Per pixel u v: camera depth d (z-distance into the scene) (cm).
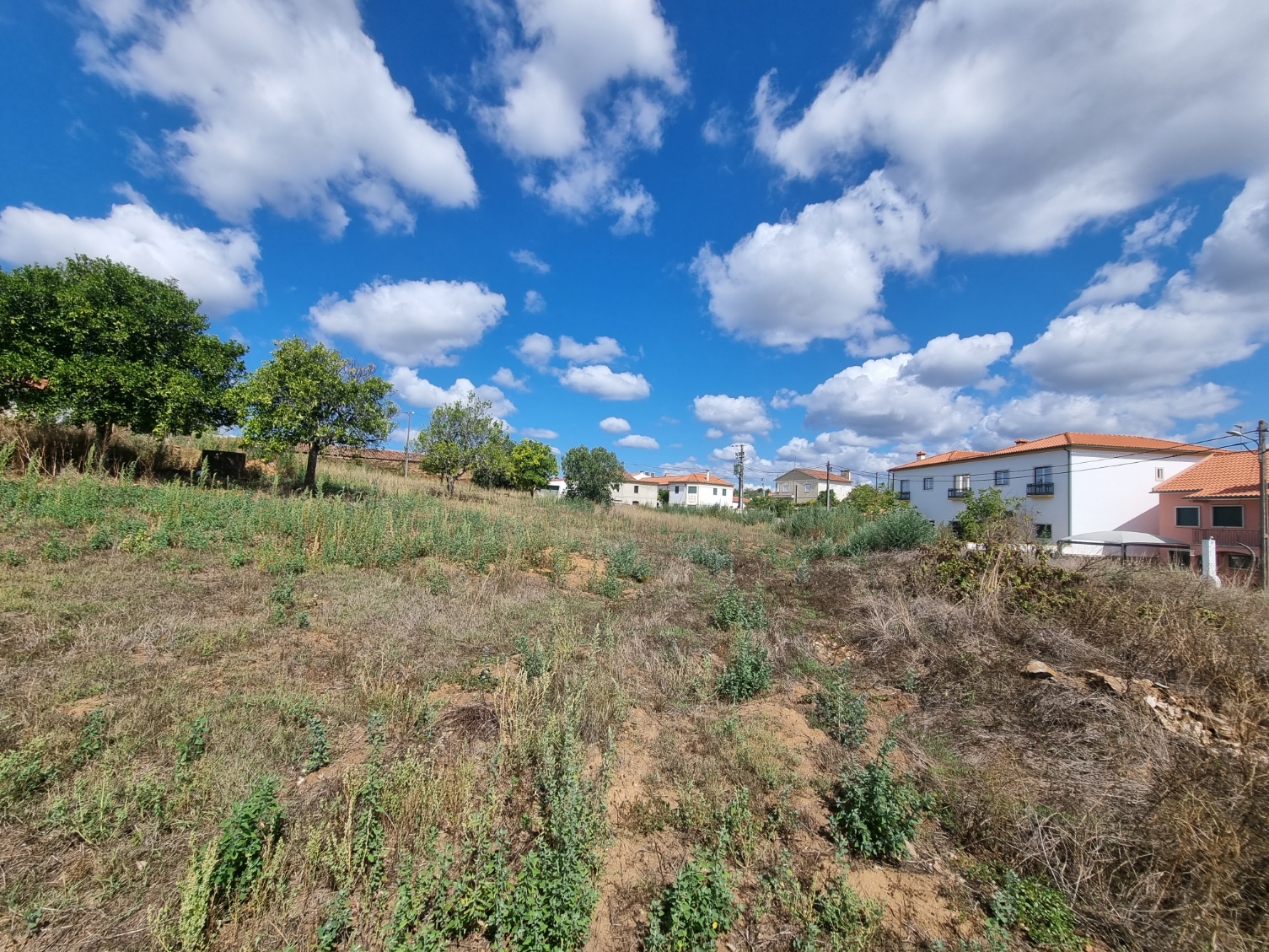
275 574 588
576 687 396
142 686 345
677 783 312
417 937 197
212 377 1080
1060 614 545
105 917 203
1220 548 1842
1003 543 664
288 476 1306
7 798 237
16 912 200
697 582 810
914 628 543
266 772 283
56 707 312
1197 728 368
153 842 234
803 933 221
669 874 249
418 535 787
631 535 1270
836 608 679
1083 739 358
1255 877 233
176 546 625
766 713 407
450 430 1590
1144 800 292
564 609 598
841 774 323
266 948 197
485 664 444
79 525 626
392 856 240
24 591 442
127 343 943
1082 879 250
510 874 220
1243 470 2002
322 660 418
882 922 231
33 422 912
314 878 225
